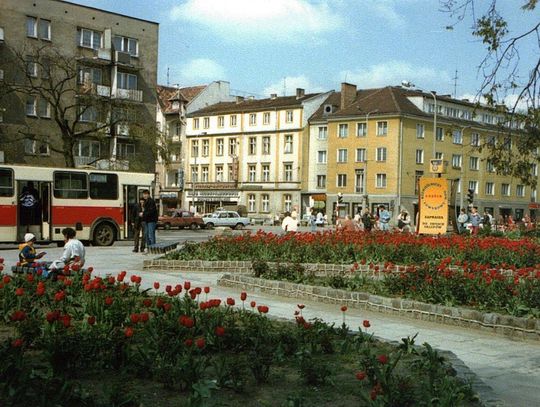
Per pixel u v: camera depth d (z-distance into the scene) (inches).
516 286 445.4
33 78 2183.8
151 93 2551.7
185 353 244.4
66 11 2284.7
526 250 828.6
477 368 314.5
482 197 3476.9
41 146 2224.4
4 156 2128.4
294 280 571.2
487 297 444.8
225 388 223.5
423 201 1122.0
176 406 200.2
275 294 555.5
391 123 3093.0
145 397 208.2
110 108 1886.1
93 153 2383.1
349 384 233.1
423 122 3171.8
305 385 231.0
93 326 262.5
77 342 237.8
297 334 293.4
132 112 1972.2
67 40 2287.2
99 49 2364.7
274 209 3489.2
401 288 499.8
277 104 3506.4
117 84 2436.0
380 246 794.2
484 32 444.8
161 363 225.9
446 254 810.8
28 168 1007.6
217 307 329.1
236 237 823.7
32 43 2188.7
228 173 3666.3
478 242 868.0
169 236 1742.1
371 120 3159.5
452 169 3294.8
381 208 1798.7
